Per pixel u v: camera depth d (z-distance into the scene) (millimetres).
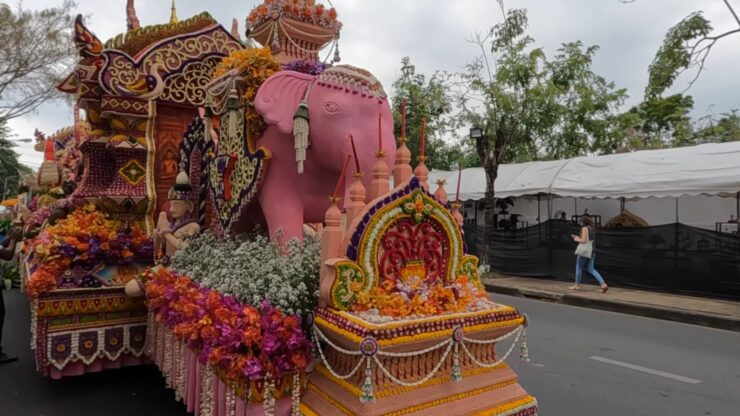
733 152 10023
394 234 2371
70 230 3816
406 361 2209
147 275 3654
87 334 3824
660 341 6617
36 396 3889
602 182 11547
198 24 4863
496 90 12570
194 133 4348
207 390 2648
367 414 2002
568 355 5855
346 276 2197
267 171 3352
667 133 21000
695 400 4410
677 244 9945
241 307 2418
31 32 17516
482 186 14555
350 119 3070
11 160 40281
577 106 16469
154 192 4375
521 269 12906
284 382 2344
